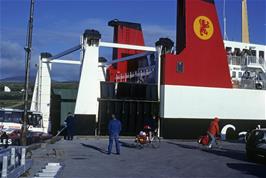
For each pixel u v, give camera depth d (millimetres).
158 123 32312
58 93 39094
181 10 34469
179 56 32906
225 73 34156
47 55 37906
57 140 27344
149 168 14758
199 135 32812
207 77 33531
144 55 35000
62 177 12125
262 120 35062
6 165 9414
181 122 32531
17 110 26094
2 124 25281
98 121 31500
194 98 33000
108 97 32031
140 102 32625
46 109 37250
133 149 22172
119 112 32188
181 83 32750
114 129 19250
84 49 31344
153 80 34969
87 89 31062
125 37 41719
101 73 41531
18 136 23391
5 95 55406
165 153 20266
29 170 13164
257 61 36719
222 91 33875
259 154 17094
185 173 13695
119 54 41125
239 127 34250
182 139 32250
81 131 30766
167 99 32312
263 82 36062
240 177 13078
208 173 13820
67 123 28750
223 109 33875
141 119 32625
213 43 34031
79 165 15039
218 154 20406
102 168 14430
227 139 33719
